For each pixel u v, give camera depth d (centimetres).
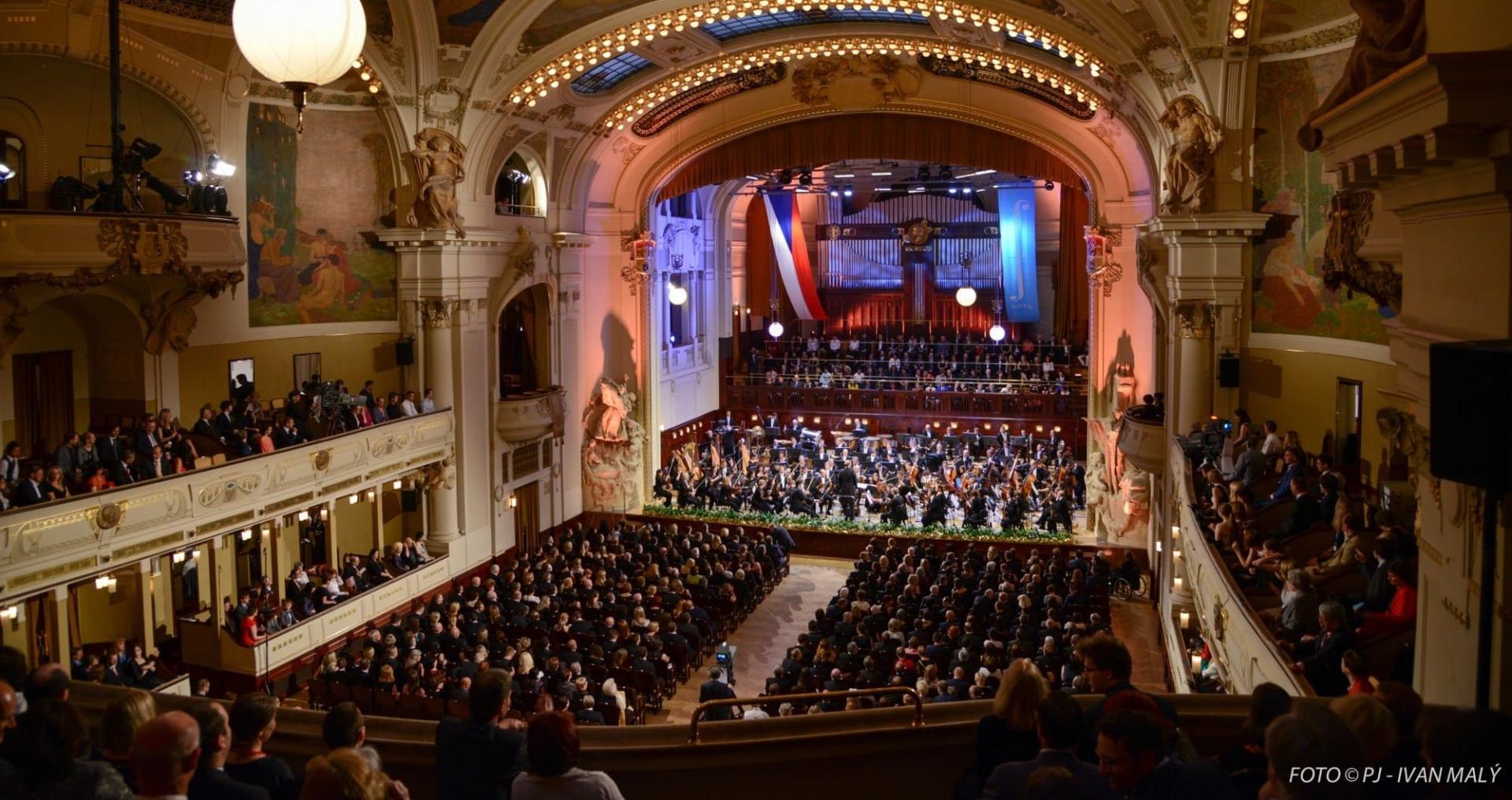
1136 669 2372
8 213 1758
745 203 4712
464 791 548
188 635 2131
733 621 2612
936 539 3131
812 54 2814
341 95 2544
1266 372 2148
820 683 1831
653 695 2095
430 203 2625
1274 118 2025
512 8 2388
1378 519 1053
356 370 2758
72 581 1781
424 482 2770
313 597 2306
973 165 3152
